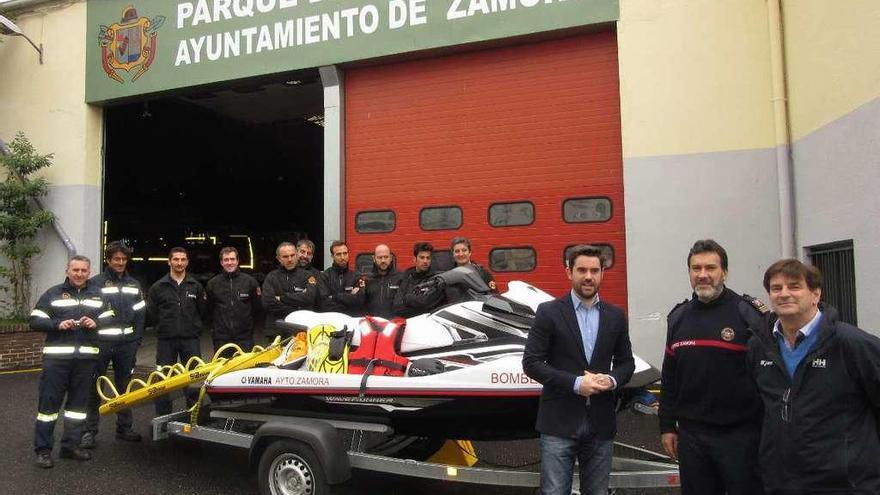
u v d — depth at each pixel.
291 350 5.11
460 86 8.98
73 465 5.37
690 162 7.55
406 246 9.20
